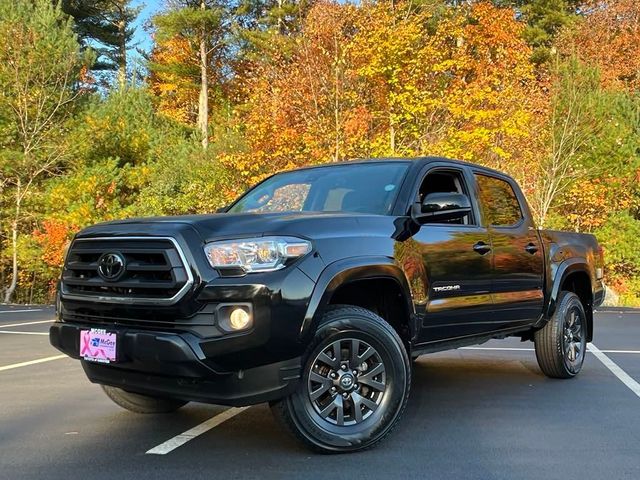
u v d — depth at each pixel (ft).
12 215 78.64
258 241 12.08
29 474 12.12
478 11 69.46
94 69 129.18
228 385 11.94
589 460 13.07
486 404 18.06
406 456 13.28
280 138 64.08
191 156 76.89
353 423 13.46
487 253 17.16
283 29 101.86
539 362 21.59
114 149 86.48
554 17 106.11
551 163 70.69
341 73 61.21
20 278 82.84
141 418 16.49
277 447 13.87
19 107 77.66
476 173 18.58
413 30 57.82
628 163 74.38
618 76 95.35
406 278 14.35
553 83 71.92
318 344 12.80
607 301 66.08
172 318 12.10
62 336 13.70
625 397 18.95
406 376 13.93
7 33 77.10
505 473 12.26
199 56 118.52
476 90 59.36
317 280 12.39
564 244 21.49
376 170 17.02
